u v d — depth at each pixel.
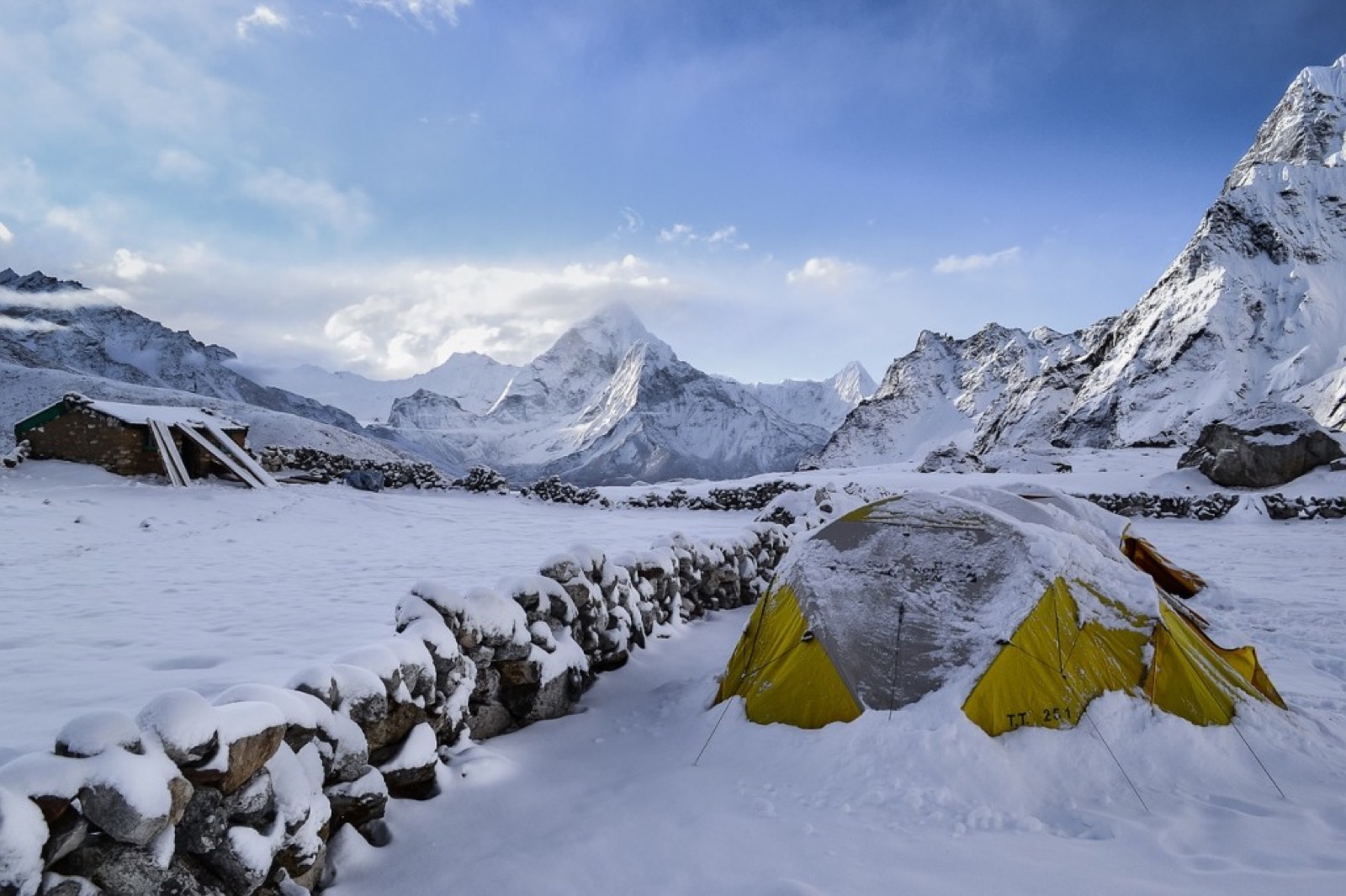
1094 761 4.96
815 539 6.74
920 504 6.65
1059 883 3.66
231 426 31.19
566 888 3.67
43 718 4.79
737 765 5.27
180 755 2.87
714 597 10.33
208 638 7.60
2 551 14.20
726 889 3.64
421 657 4.72
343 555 15.47
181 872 2.89
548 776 5.08
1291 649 8.58
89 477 26.12
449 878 3.76
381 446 62.66
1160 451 55.56
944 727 5.06
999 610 5.64
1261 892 3.55
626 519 27.06
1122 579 5.98
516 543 18.73
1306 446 32.56
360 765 4.00
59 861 2.59
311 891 3.61
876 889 3.62
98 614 8.94
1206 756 5.06
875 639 5.71
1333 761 5.18
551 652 6.23
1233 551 18.12
